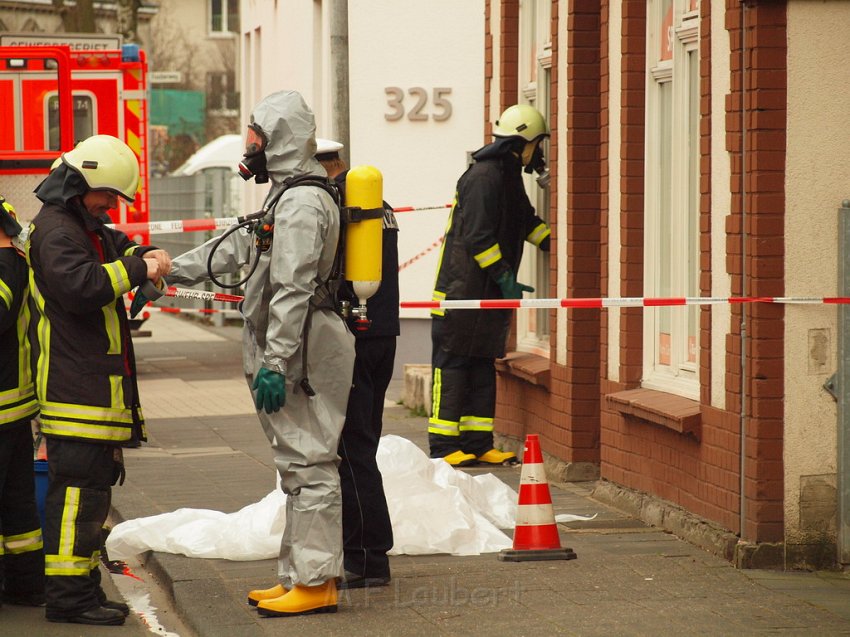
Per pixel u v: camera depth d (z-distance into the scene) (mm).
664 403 18422
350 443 15227
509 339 26297
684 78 18641
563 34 22469
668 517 18234
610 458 20438
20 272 14758
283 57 49188
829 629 13656
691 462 17734
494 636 13539
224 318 56594
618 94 20172
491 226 23312
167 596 16281
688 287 18703
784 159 15820
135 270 14398
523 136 23562
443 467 18984
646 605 14570
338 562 14383
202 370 40375
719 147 16797
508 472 23594
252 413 31656
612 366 20484
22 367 15086
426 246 37062
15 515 15508
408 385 31453
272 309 13859
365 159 36781
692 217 18625
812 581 15602
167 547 17406
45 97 35000
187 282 15336
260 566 16672
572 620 14031
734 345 16344
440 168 36969
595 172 22141
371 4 36562
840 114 15867
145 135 39125
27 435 15523
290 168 14273
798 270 15906
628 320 19906
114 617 14906
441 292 23984
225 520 17578
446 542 17172
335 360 14328
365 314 14609
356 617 14281
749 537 16219
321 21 43750
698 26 18047
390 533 15492
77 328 14438
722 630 13625
